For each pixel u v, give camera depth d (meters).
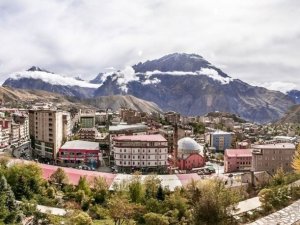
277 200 50.59
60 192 157.62
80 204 139.38
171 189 166.75
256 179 149.00
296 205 43.81
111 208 117.69
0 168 150.12
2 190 110.19
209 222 48.25
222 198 53.09
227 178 169.62
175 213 113.50
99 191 151.75
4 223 102.38
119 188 155.38
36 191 146.12
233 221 49.06
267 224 38.19
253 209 61.22
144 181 159.12
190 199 122.06
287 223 37.94
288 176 94.88
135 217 117.38
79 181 155.00
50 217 116.69
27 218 112.75
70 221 107.38
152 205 124.06
